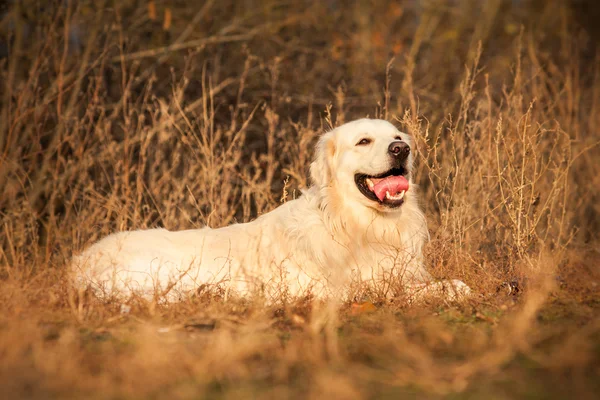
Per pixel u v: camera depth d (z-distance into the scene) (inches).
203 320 229.1
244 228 318.0
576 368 164.6
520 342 184.1
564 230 375.9
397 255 285.1
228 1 611.5
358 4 720.3
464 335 204.5
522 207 318.7
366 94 586.9
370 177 295.7
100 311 240.1
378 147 291.7
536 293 261.7
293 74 582.2
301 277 296.4
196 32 580.7
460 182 359.6
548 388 151.3
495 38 751.1
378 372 165.0
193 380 158.1
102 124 470.0
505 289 287.6
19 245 338.0
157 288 261.9
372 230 299.4
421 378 158.7
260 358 179.0
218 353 169.2
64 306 256.2
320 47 643.5
